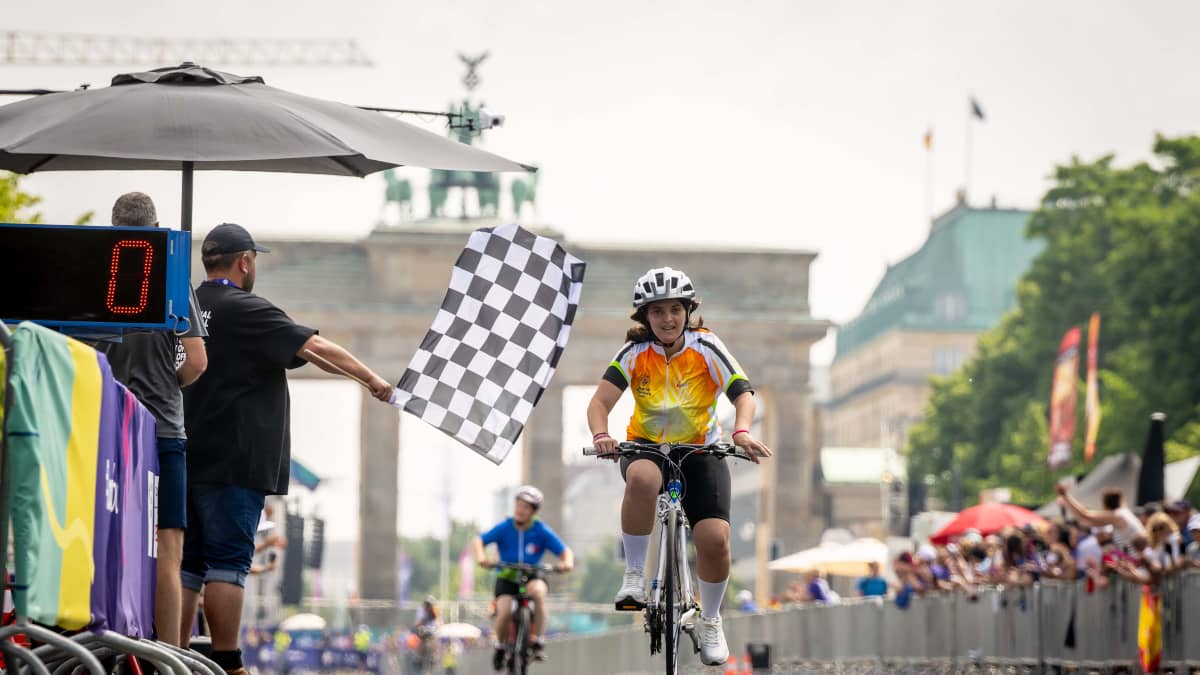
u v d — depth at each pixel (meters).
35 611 15.71
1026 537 55.25
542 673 100.12
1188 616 38.03
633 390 23.75
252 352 24.50
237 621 24.17
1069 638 46.38
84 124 23.42
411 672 131.12
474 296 27.27
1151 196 185.62
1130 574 40.69
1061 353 124.88
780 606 96.44
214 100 24.05
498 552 47.66
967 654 55.41
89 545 17.61
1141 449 154.75
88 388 17.55
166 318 19.89
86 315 19.84
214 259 24.98
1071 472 171.75
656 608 22.83
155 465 21.05
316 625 173.50
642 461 22.95
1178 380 155.12
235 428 24.27
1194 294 157.50
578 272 27.44
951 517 90.25
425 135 25.12
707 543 23.12
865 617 66.50
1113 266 167.12
